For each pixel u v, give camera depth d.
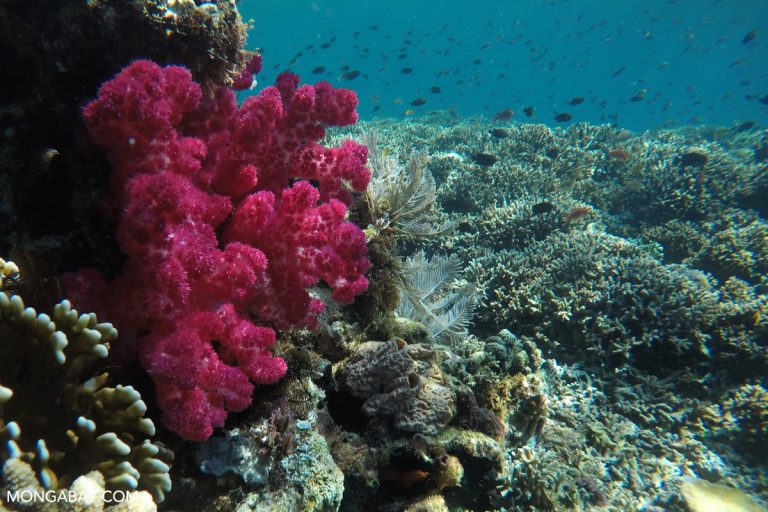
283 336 2.72
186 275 1.95
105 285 2.12
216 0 2.73
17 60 2.42
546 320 6.05
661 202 10.55
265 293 2.35
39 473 1.62
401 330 3.72
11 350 1.70
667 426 5.42
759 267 8.42
